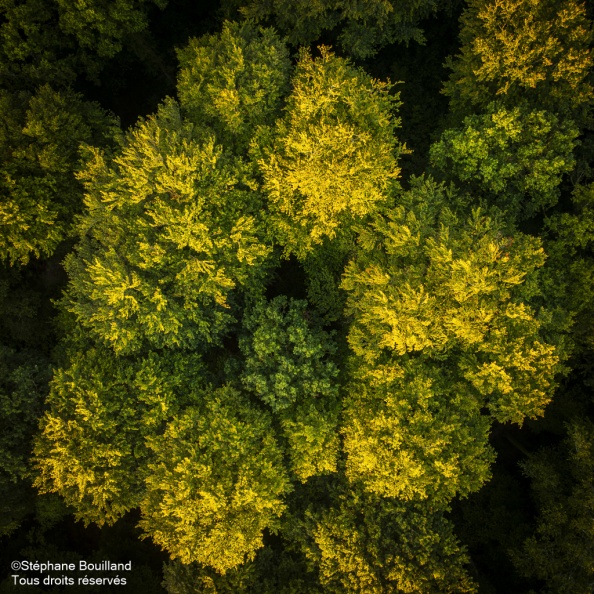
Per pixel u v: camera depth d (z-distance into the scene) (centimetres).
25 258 2064
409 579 1766
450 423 1806
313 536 1939
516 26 1845
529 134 1880
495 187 1903
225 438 1795
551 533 1983
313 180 1747
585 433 1972
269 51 1875
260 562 2042
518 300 1823
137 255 1836
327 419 1900
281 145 1889
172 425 1808
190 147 1819
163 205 1769
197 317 1902
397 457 1756
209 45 2091
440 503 1884
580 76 1839
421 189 1892
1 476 1962
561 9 1816
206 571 1959
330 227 1886
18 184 1959
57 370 2025
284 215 1991
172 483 1778
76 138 2061
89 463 1830
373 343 1886
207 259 1864
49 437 1797
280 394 1812
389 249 1858
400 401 1759
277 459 1884
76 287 1947
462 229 1838
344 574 1856
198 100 1967
